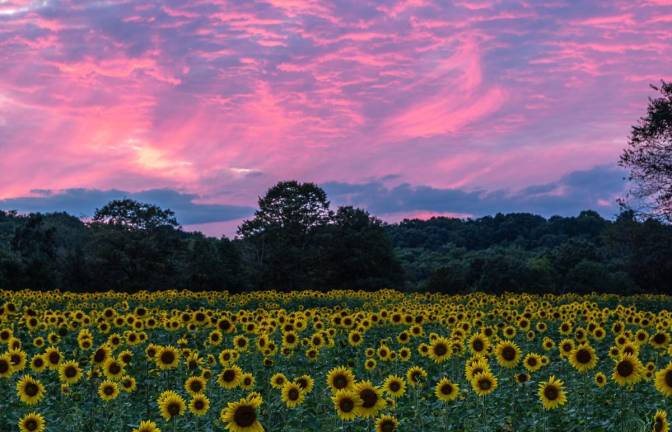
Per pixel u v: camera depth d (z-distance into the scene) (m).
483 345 12.36
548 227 120.50
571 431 9.88
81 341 14.88
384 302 30.31
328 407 10.30
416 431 9.73
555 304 32.19
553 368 13.46
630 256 47.12
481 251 103.56
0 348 15.44
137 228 68.81
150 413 11.39
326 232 71.19
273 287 65.25
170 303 29.66
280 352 15.62
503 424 9.80
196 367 13.12
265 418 10.68
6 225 78.94
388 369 13.74
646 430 8.87
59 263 61.69
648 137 43.91
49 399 11.51
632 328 19.94
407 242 121.88
